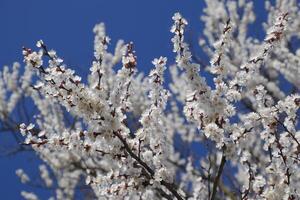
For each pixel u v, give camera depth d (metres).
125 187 4.27
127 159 4.18
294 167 4.31
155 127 4.39
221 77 4.18
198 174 7.54
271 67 8.75
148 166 4.20
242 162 4.41
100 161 7.97
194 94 4.11
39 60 4.04
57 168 8.65
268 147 4.45
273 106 4.31
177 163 8.32
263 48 4.34
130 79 4.32
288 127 4.32
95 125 4.00
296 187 4.37
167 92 4.44
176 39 4.10
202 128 4.20
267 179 4.85
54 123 8.08
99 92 4.07
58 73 4.01
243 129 4.17
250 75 4.31
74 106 4.05
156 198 5.04
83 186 7.31
